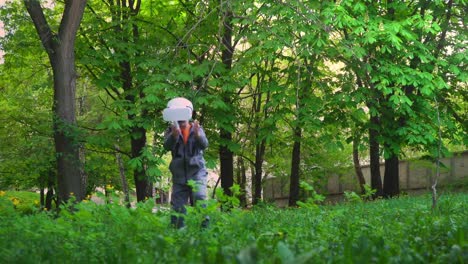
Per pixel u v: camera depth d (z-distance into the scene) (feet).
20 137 77.30
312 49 58.54
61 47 54.54
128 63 68.85
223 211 25.62
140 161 59.93
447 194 56.24
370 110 65.26
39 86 74.54
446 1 71.05
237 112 71.51
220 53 68.23
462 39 67.41
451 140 73.92
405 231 19.30
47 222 20.89
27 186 87.25
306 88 65.16
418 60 67.41
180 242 16.88
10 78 75.56
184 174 25.94
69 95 54.70
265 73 68.23
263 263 11.12
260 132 65.92
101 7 72.69
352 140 72.59
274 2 56.13
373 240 15.28
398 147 68.95
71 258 13.84
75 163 53.98
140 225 20.49
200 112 65.77
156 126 60.90
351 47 58.75
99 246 15.75
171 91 56.24
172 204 26.21
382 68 62.80
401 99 62.75
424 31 65.46
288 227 23.56
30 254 13.84
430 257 12.68
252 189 111.96
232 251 13.71
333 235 19.24
